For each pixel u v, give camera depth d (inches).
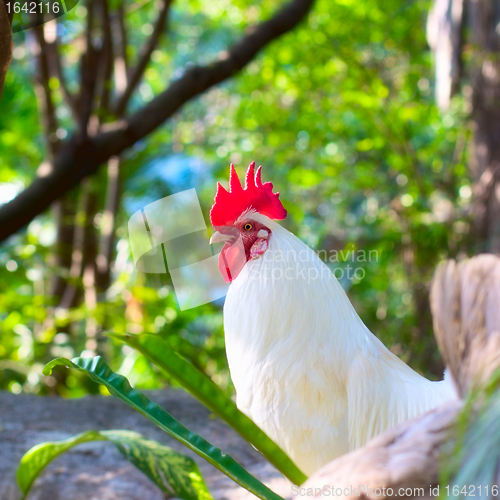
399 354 239.9
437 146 290.5
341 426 70.9
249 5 339.6
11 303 229.3
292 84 323.0
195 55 425.1
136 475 115.8
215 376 250.5
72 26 255.4
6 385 222.2
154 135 332.5
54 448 64.0
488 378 33.5
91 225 282.4
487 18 235.5
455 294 40.8
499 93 226.8
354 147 314.5
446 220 235.1
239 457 128.6
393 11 332.2
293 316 75.1
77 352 223.5
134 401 51.9
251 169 86.7
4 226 177.8
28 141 346.3
